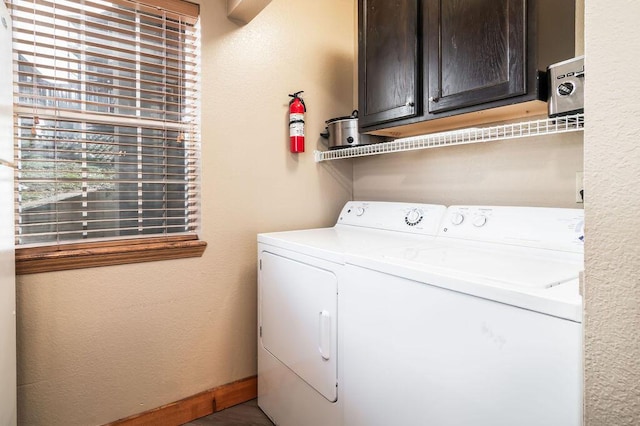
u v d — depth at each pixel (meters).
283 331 1.77
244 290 2.10
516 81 1.32
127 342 1.77
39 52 1.55
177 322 1.90
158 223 1.92
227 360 2.06
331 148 2.27
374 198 2.41
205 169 1.95
